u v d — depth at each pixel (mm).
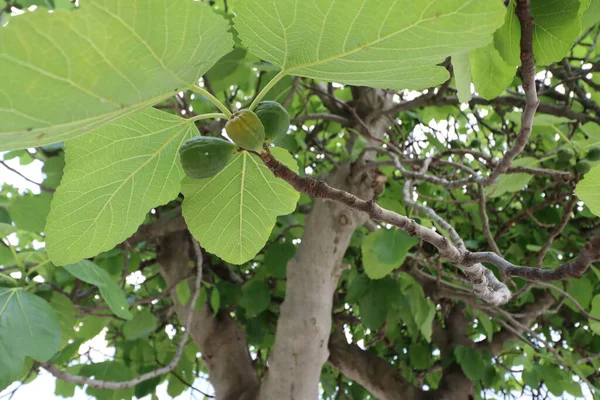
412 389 5641
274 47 1258
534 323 6676
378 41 1153
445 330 6371
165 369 3869
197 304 5312
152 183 1786
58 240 1773
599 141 3416
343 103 4516
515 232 5727
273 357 4422
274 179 1845
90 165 1627
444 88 4516
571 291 5168
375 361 5719
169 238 5523
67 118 1080
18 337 2824
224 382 5262
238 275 6535
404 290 5449
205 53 1150
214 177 1825
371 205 1622
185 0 971
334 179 4551
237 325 5656
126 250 4914
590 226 5695
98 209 1761
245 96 5746
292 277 4496
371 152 4773
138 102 1176
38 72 926
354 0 1062
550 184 5160
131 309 6074
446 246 1683
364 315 5230
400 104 4824
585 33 4285
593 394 4438
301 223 5766
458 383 5863
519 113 3566
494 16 1032
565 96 4637
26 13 840
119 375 5055
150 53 1037
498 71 1691
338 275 4574
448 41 1121
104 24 922
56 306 3582
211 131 4352
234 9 1138
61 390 5406
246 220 1979
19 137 1071
